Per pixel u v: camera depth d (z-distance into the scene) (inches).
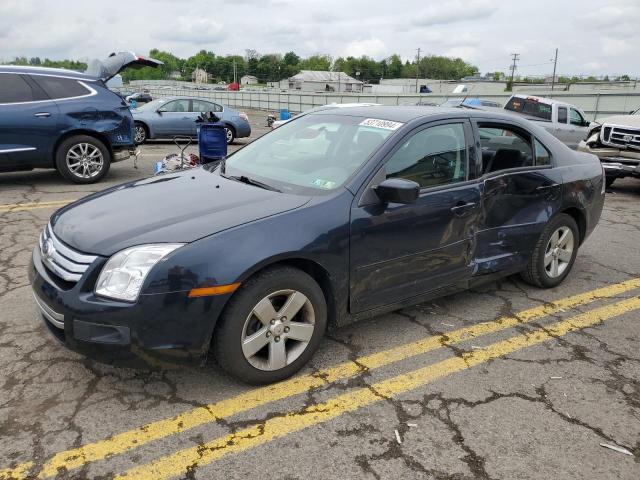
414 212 135.3
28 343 134.9
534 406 118.2
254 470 95.8
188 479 93.2
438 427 109.7
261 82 5728.3
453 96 1277.1
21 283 172.1
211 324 108.0
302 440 104.1
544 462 100.9
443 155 146.2
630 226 281.9
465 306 169.3
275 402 115.5
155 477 93.4
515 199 163.0
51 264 113.8
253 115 1409.9
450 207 143.3
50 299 108.9
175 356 107.2
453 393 122.0
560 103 572.4
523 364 135.9
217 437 103.9
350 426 108.9
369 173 130.3
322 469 96.7
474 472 97.6
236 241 109.5
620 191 387.9
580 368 135.0
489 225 156.9
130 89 2751.0
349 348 139.9
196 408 112.3
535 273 177.9
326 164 138.9
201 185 138.6
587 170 189.2
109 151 341.1
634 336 153.5
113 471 94.3
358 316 133.4
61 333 111.0
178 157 299.6
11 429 103.5
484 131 158.6
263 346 117.4
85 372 123.3
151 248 105.4
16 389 116.0
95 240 109.8
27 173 367.9
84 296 104.7
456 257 149.3
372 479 94.8
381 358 135.6
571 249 186.7
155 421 107.7
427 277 143.6
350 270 126.3
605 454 103.8
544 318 162.9
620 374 132.9
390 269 134.3
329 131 152.2
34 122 305.6
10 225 235.5
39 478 92.1
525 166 168.9
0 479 91.4
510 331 153.6
